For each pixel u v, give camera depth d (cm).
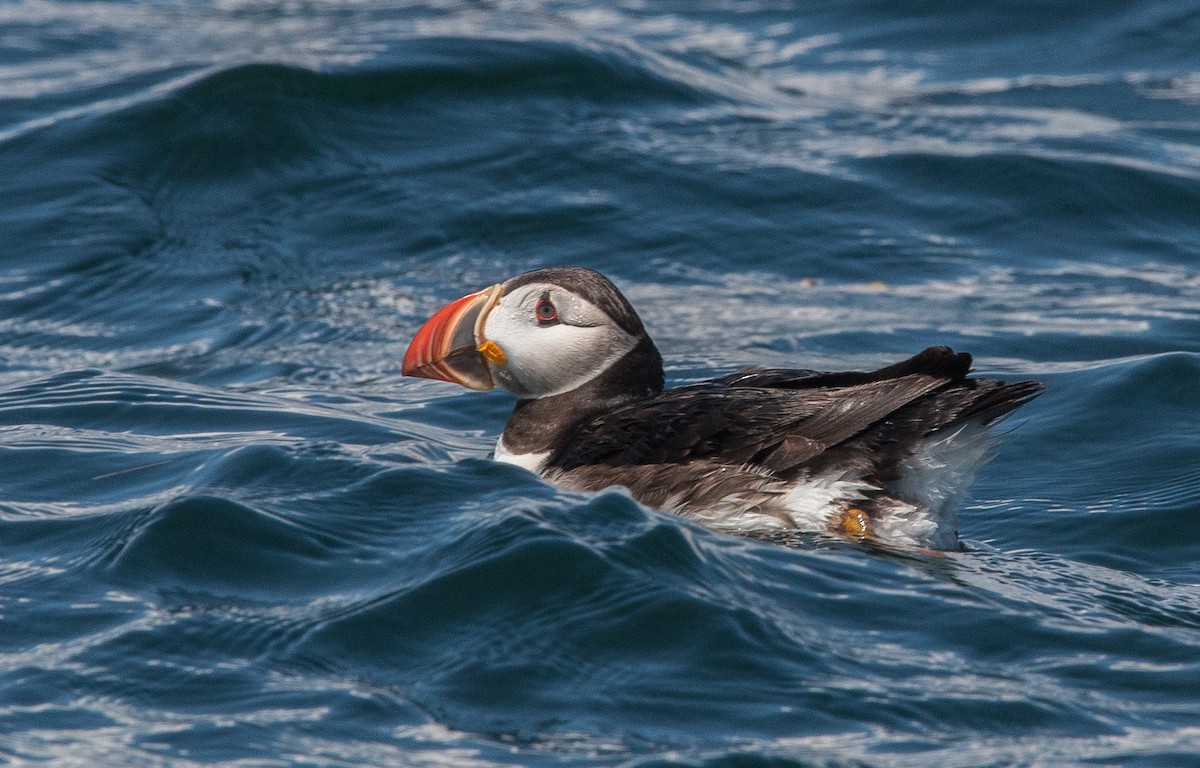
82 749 621
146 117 1727
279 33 2197
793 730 643
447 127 1766
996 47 2266
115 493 945
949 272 1524
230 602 757
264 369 1287
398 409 1198
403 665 697
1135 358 1239
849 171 1714
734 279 1508
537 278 991
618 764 608
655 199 1642
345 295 1449
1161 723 655
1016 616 750
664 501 876
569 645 705
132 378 1230
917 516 859
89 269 1488
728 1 2556
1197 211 1644
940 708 660
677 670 688
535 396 988
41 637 722
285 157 1692
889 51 2272
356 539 827
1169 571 902
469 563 763
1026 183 1681
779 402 886
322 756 618
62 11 2397
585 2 2539
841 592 768
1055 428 1140
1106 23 2317
